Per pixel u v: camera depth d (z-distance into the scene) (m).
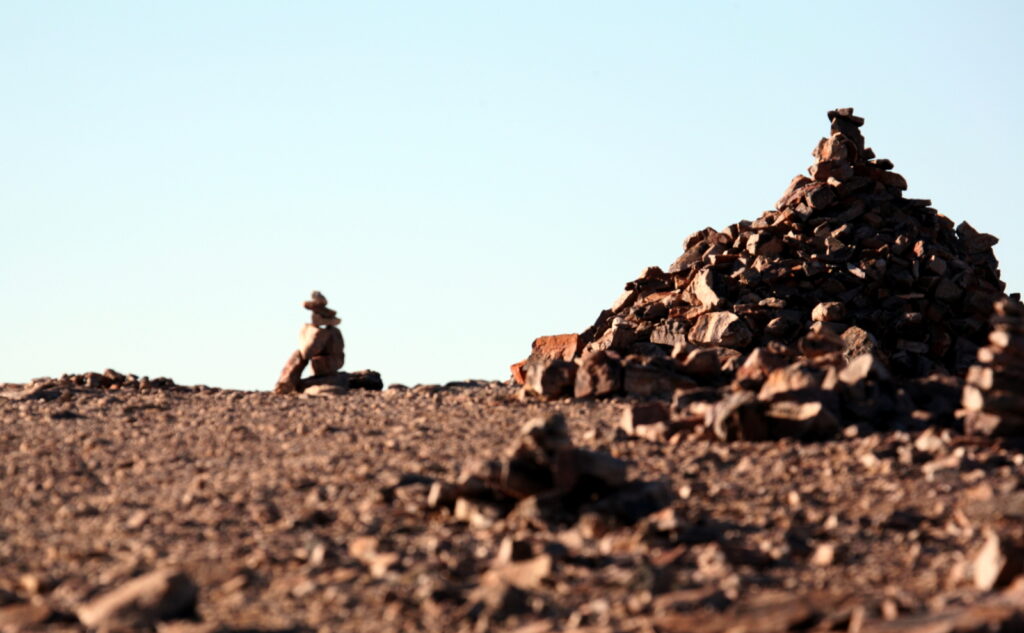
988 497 15.59
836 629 11.48
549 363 24.53
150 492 18.09
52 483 18.84
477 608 12.21
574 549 14.25
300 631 11.88
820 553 13.88
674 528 14.55
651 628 11.48
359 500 16.77
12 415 25.19
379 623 12.07
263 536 15.30
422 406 24.55
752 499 16.36
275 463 19.38
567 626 11.82
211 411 25.12
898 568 13.55
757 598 12.34
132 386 29.34
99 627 12.07
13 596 13.19
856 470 17.50
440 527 15.53
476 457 18.88
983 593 12.30
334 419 23.38
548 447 15.86
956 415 19.92
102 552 14.91
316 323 28.77
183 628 11.70
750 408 19.39
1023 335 19.14
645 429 20.03
